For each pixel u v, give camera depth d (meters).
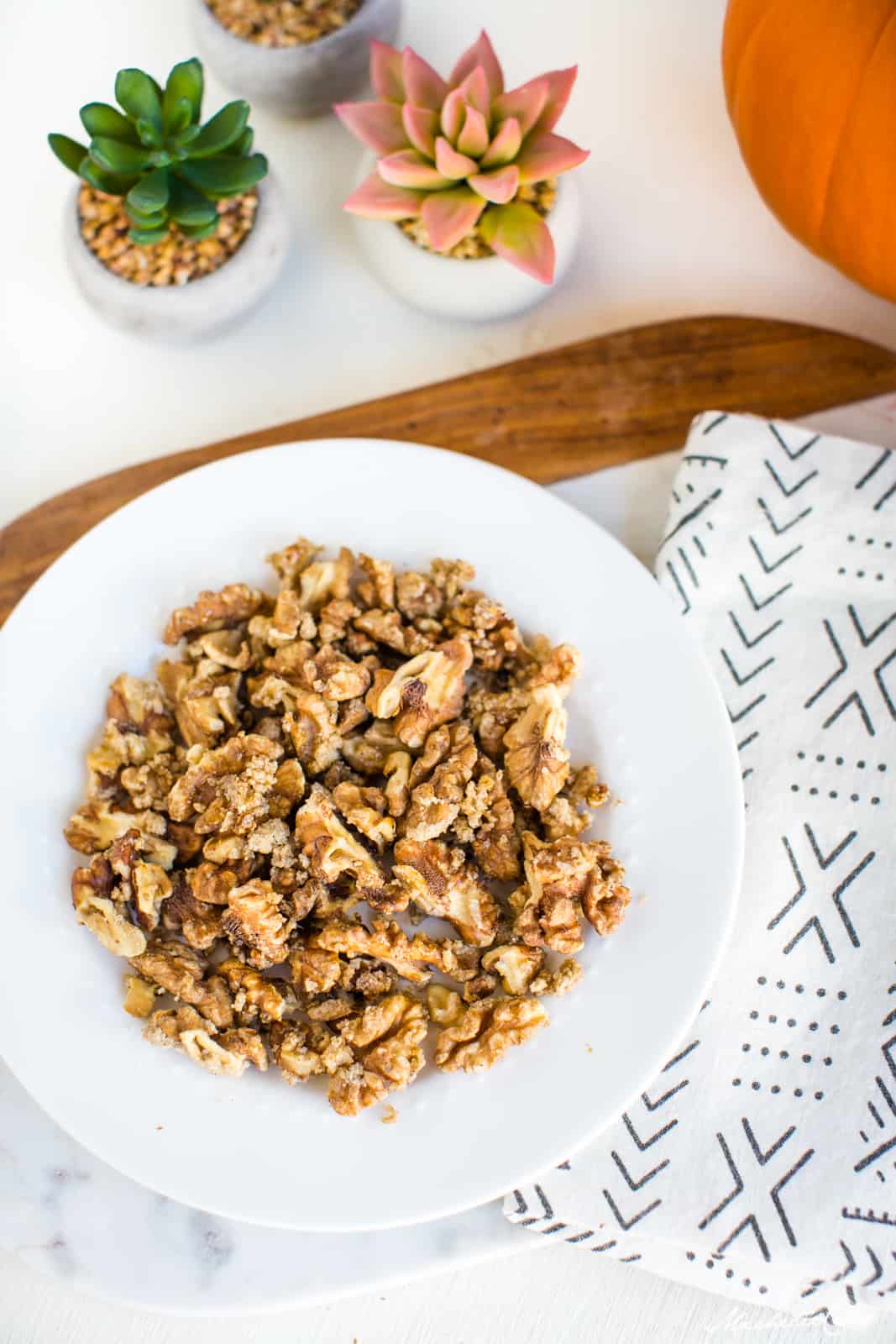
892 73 0.48
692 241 0.55
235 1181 0.45
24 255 0.55
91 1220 0.48
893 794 0.48
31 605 0.49
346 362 0.54
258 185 0.52
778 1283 0.47
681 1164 0.46
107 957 0.47
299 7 0.53
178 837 0.47
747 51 0.50
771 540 0.50
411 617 0.49
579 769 0.48
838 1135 0.46
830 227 0.51
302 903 0.45
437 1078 0.46
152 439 0.54
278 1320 0.48
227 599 0.49
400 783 0.47
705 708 0.47
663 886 0.46
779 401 0.52
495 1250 0.47
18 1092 0.48
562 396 0.52
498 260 0.50
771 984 0.47
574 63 0.56
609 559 0.49
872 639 0.49
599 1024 0.46
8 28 0.56
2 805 0.48
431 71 0.49
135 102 0.48
